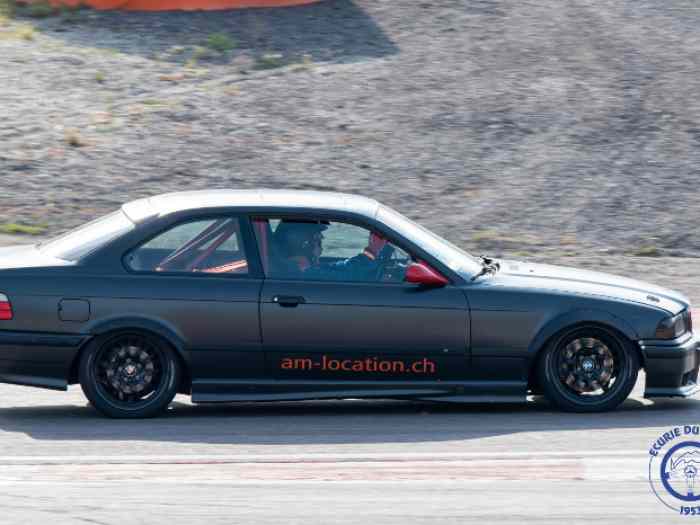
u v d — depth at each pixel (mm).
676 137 71062
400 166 66375
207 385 29375
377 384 29703
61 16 93625
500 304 29719
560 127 72188
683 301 31766
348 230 30031
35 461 25359
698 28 93188
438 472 24812
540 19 94062
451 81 79750
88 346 29062
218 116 72812
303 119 72875
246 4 96125
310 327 29266
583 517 22047
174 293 29047
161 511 22000
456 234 57500
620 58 84938
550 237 57719
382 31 91312
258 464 25266
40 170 63219
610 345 30312
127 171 63969
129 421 29219
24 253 30562
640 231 58750
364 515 21875
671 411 30906
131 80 79250
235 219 29844
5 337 28875
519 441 27484
